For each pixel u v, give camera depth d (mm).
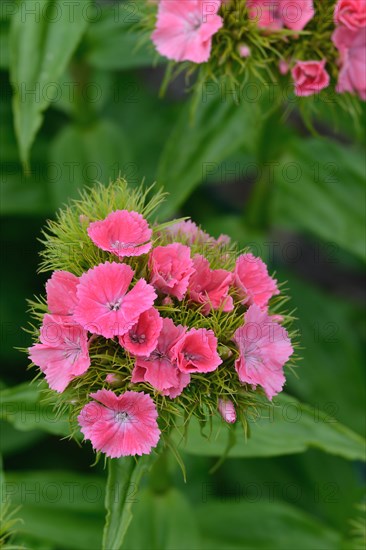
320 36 540
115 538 474
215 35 534
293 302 680
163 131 730
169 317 475
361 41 542
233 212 862
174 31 533
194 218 790
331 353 667
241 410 487
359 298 883
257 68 551
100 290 462
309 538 583
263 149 608
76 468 660
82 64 615
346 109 565
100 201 490
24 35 556
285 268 787
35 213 684
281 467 661
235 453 531
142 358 465
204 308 477
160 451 483
